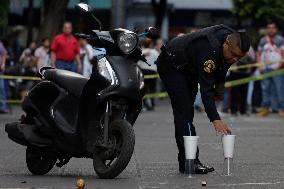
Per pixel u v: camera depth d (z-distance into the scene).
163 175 17.94
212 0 86.88
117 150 16.94
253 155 22.53
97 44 17.48
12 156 22.11
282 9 69.25
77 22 60.66
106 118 16.98
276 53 42.78
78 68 37.81
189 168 17.53
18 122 18.56
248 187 16.09
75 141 17.64
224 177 17.55
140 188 15.88
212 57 17.47
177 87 18.16
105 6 78.38
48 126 17.98
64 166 19.86
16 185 16.31
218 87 18.28
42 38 50.00
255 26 77.38
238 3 69.62
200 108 46.72
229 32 17.67
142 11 83.12
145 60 17.64
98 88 17.12
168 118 39.91
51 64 37.28
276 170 18.98
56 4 51.31
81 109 17.50
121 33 17.19
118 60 17.23
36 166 18.27
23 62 46.88
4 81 42.06
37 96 18.25
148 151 23.48
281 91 42.81
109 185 16.25
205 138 28.19
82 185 15.73
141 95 17.23
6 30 58.53
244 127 33.94
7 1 45.56
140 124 35.34
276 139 28.05
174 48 18.14
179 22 87.75
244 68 42.38
